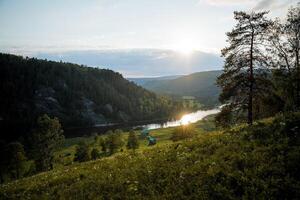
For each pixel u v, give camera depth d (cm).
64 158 13038
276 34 2827
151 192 1359
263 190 1164
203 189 1269
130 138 14275
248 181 1239
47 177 2175
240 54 2811
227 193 1200
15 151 10100
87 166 2250
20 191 1900
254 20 2788
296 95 4184
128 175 1645
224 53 2889
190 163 1593
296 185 1143
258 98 2784
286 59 4491
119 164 1980
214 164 1466
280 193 1129
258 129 1819
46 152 10556
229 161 1466
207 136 2180
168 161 1733
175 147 2080
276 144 1510
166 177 1481
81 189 1585
